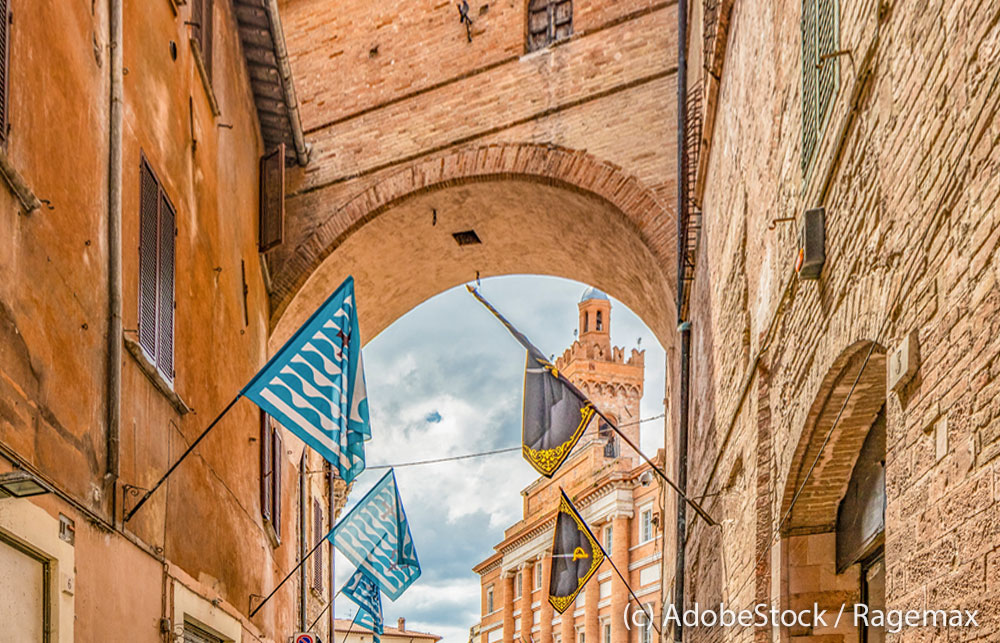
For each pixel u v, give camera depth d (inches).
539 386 516.1
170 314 453.7
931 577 199.8
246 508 630.5
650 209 719.1
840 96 269.0
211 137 568.1
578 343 2965.1
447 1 807.1
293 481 861.8
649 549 1953.7
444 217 823.1
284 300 793.6
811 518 351.3
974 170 179.2
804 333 314.3
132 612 378.0
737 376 443.5
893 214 224.8
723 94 504.4
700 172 580.7
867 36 244.2
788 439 341.1
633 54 744.3
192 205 511.8
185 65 508.7
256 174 735.7
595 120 747.4
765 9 382.6
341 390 443.5
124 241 386.0
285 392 434.9
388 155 802.2
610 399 2942.9
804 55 314.8
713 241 539.5
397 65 814.5
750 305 420.5
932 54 199.8
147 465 407.8
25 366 287.3
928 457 202.1
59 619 297.6
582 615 2164.1
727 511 469.7
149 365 401.1
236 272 641.0
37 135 304.5
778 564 356.5
